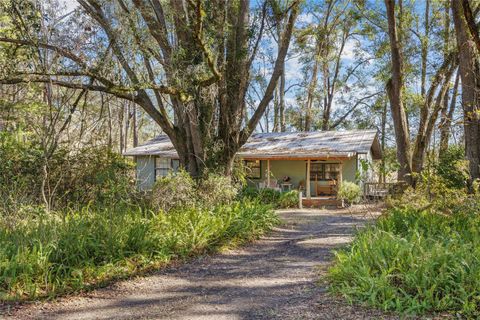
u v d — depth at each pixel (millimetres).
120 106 19906
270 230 10773
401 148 17062
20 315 4547
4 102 11297
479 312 4070
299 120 36719
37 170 9953
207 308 4891
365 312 4336
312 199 18547
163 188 10172
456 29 11539
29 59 10078
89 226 7160
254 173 21625
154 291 5566
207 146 12609
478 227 6746
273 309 4734
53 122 10820
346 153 18344
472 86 11148
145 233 7172
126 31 10648
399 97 17141
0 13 10633
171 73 11203
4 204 7617
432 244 5641
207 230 8180
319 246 8594
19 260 5367
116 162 11312
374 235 6195
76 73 10211
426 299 4340
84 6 10367
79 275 5535
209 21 11477
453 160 13039
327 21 29625
